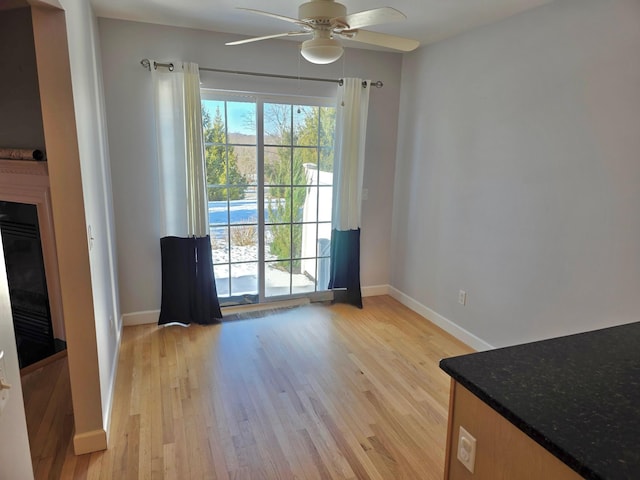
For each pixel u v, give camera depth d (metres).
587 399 1.04
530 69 2.70
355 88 3.78
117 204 3.39
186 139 3.36
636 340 1.40
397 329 3.67
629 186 2.18
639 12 2.09
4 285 0.97
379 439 2.26
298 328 3.65
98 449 2.12
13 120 2.79
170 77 3.28
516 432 0.99
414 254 4.05
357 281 4.15
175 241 3.50
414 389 2.75
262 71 3.59
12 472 0.95
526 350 1.31
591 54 2.32
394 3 2.64
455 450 1.20
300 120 3.88
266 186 3.88
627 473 0.79
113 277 3.08
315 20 2.14
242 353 3.18
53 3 1.69
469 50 3.21
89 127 2.29
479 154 3.17
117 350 3.06
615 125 2.22
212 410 2.48
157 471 2.00
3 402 0.91
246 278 4.01
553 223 2.61
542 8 2.60
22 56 2.70
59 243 1.94
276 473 2.00
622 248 2.23
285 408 2.51
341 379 2.85
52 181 1.89
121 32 3.16
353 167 3.92
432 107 3.66
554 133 2.56
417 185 3.94
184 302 3.60
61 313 3.07
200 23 3.19
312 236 4.18
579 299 2.48
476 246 3.26
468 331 3.39
